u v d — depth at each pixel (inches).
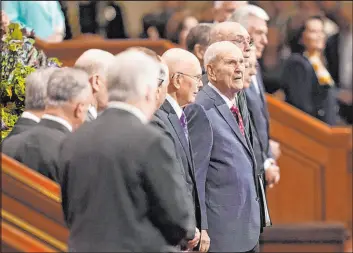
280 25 805.2
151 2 906.1
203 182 410.6
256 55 500.1
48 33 647.1
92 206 299.4
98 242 297.9
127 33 850.8
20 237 307.9
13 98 431.5
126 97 306.2
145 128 302.7
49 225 309.6
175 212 300.8
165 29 807.1
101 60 388.8
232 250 418.3
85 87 357.1
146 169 298.7
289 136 625.0
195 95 408.2
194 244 395.9
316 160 625.9
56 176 350.6
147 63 308.0
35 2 638.5
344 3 842.2
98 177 299.7
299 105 674.2
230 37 443.2
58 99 355.3
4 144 355.6
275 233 603.8
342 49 826.8
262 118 501.7
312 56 687.7
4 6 629.3
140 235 299.3
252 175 427.5
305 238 604.4
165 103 403.9
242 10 501.0
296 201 627.2
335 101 706.8
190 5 857.5
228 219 418.0
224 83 422.9
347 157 625.0
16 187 309.9
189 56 408.2
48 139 352.8
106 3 812.6
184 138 401.7
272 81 726.5
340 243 606.2
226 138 419.5
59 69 360.2
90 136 304.3
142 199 300.0
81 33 802.2
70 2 803.4
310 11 831.1
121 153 299.6
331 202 626.8
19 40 443.2
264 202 438.3
